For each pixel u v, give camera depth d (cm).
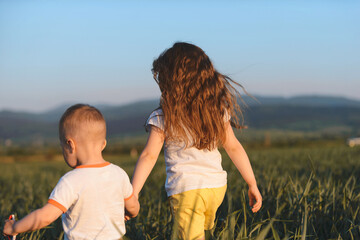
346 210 296
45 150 7638
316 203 317
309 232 282
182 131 241
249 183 264
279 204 343
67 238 202
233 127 266
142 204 435
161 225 341
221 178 250
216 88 251
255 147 4856
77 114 209
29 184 853
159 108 252
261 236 183
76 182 200
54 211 194
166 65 250
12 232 198
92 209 201
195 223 235
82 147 209
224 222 279
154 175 807
